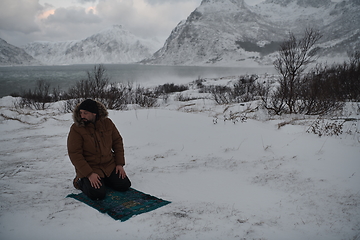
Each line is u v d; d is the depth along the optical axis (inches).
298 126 267.6
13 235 85.0
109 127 125.7
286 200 119.3
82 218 98.0
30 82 2615.7
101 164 124.2
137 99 605.0
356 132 229.8
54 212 103.3
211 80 1604.3
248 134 233.9
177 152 203.2
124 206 108.3
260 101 448.8
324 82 463.2
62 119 374.9
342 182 133.4
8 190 133.5
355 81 455.5
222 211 106.3
